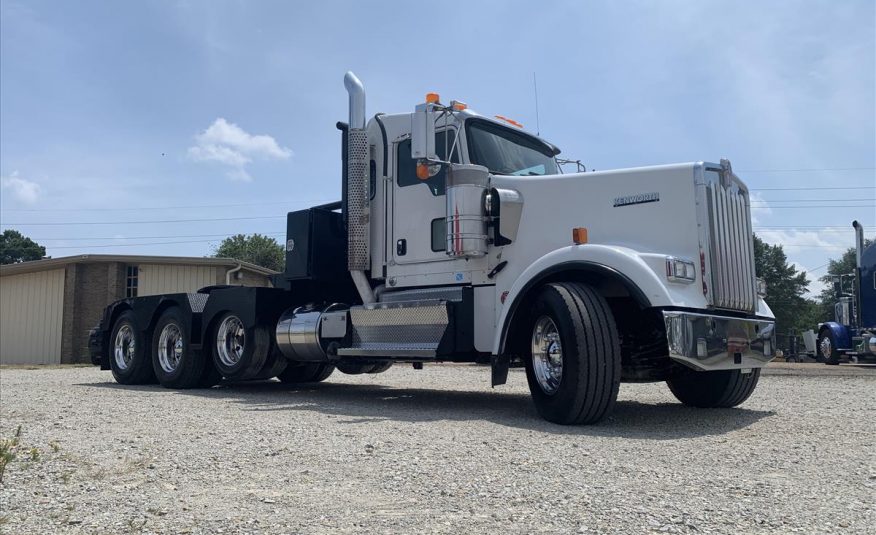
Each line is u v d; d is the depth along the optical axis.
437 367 17.00
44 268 24.58
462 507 3.04
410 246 7.32
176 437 4.88
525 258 6.40
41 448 4.46
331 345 7.82
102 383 10.73
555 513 2.93
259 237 71.19
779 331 64.50
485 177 6.64
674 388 7.04
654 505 3.04
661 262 5.43
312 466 3.88
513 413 6.32
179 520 2.90
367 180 7.71
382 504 3.11
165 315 9.77
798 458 4.11
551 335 5.71
